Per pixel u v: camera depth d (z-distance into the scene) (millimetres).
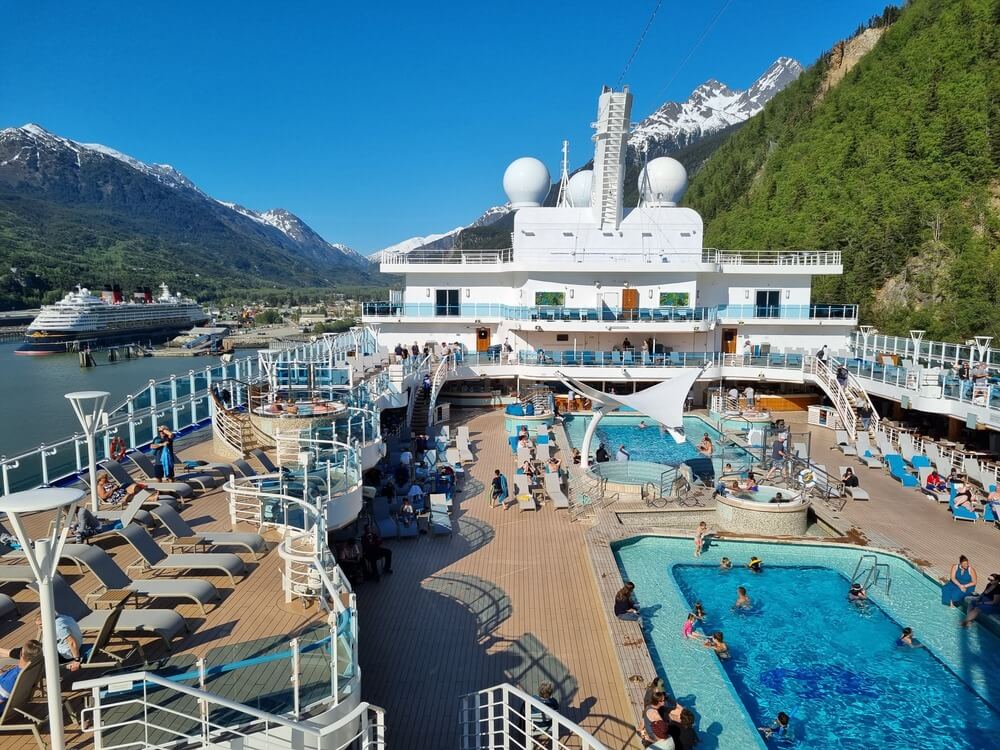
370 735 8477
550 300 43094
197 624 10133
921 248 72812
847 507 24125
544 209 43344
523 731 10086
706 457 31047
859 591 17422
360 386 26891
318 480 16141
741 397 42719
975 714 13031
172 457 17469
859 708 13188
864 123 91312
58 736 6809
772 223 89562
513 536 21125
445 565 18906
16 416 68438
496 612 16109
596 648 14469
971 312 62750
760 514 21828
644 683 12844
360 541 18359
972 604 16406
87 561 10234
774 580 18875
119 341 163500
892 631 16109
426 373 39281
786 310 44094
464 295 45469
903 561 19594
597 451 29609
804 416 41438
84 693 8078
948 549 20234
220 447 22188
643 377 41250
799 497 22984
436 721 11867
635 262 42969
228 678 8562
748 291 44719
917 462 28266
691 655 14789
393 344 45719
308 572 10891
